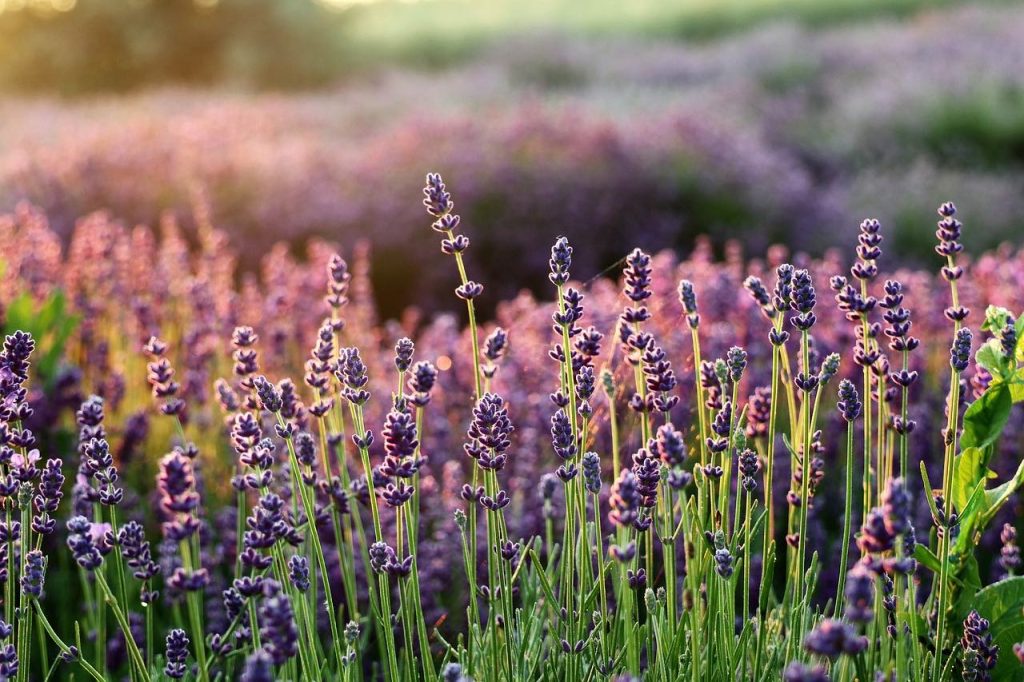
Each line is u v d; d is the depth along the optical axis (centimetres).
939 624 185
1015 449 350
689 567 196
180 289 519
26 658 187
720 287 452
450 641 285
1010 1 2758
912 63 2091
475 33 3123
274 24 2561
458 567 312
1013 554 236
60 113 1736
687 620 198
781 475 333
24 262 486
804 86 2123
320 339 222
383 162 946
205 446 403
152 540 342
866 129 1609
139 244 574
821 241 976
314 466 241
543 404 371
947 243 210
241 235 875
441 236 874
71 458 359
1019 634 200
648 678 195
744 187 1004
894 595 189
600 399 276
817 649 122
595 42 2817
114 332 487
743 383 359
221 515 320
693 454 276
